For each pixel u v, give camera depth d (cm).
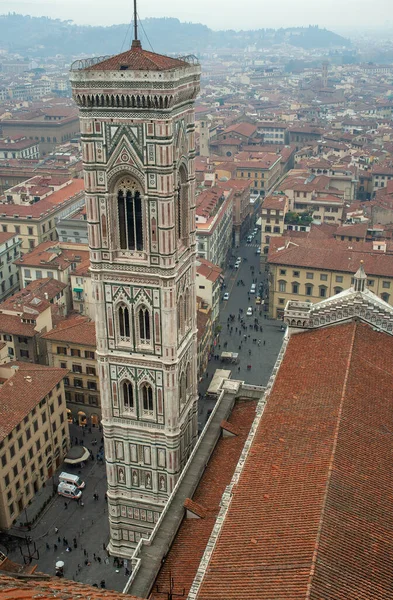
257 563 4928
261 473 6050
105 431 9844
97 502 12275
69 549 11056
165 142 7981
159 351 9138
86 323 14562
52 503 12275
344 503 5316
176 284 8938
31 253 19700
